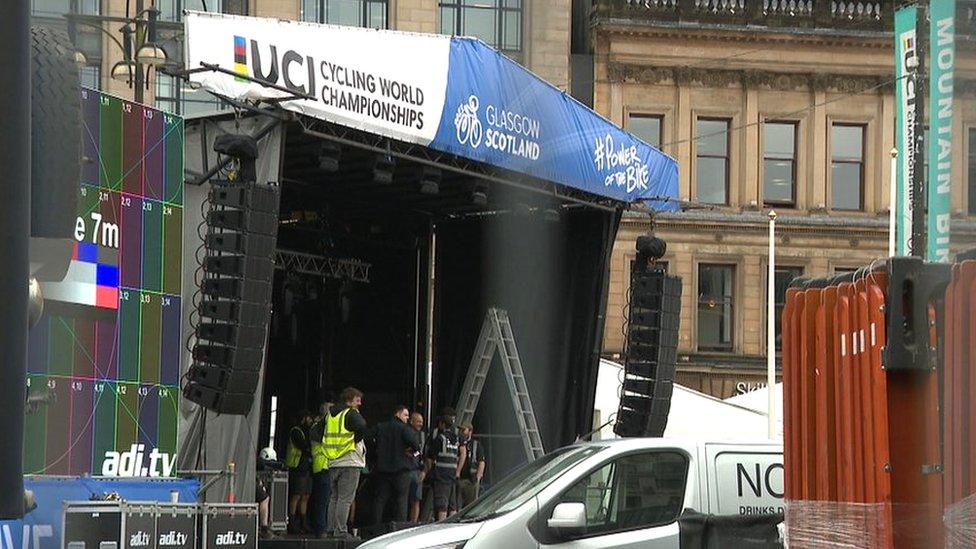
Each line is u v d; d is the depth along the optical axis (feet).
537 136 91.91
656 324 99.45
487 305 107.96
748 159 195.93
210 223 69.46
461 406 105.50
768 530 41.04
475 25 186.29
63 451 60.54
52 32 13.52
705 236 194.39
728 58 195.52
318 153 82.23
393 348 109.81
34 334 59.36
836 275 26.58
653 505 46.42
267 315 69.92
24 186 10.53
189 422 74.74
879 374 23.47
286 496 86.79
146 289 65.00
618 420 100.83
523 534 45.52
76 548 53.16
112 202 62.95
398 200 102.73
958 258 17.30
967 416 17.72
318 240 103.81
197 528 59.62
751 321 194.90
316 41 75.25
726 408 118.52
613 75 193.16
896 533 23.15
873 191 198.08
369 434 91.86
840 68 197.16
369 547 46.19
